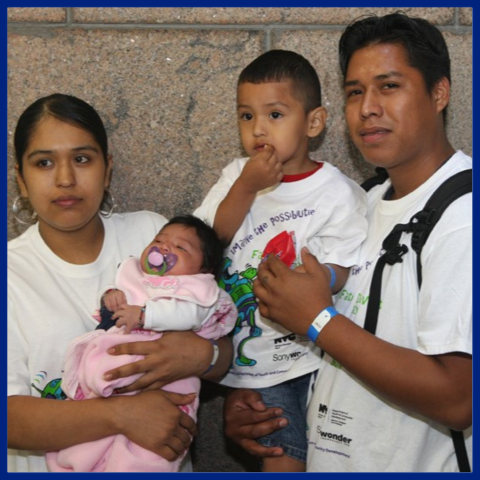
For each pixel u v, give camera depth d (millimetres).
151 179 2695
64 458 2059
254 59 2586
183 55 2635
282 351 2357
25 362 2105
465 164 2051
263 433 2318
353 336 1916
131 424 2020
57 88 2621
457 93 2699
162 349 2082
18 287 2139
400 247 2002
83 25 2605
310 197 2320
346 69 2148
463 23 2680
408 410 1997
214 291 2197
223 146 2689
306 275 2027
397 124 1997
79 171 2127
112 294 2170
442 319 1853
